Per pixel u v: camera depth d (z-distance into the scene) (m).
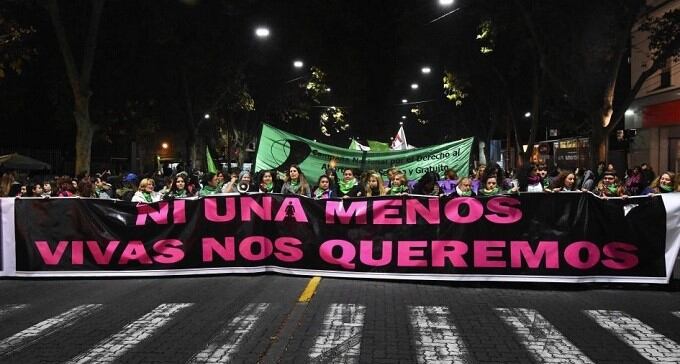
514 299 7.39
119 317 6.61
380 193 10.01
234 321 6.38
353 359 5.20
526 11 19.06
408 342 5.65
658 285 8.09
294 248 8.74
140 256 8.85
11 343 5.74
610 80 18.98
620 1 17.89
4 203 8.95
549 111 29.64
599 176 17.22
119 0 22.84
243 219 8.85
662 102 22.92
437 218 8.31
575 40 19.02
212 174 11.40
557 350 5.42
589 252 8.03
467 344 5.59
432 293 7.71
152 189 10.12
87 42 18.16
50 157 28.62
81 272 8.87
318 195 10.25
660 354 5.31
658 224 7.96
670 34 17.77
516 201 8.16
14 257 8.92
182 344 5.63
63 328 6.22
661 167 23.41
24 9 20.67
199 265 8.85
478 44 29.38
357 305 7.04
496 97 34.16
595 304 7.13
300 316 6.54
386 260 8.43
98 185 13.45
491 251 8.20
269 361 5.16
